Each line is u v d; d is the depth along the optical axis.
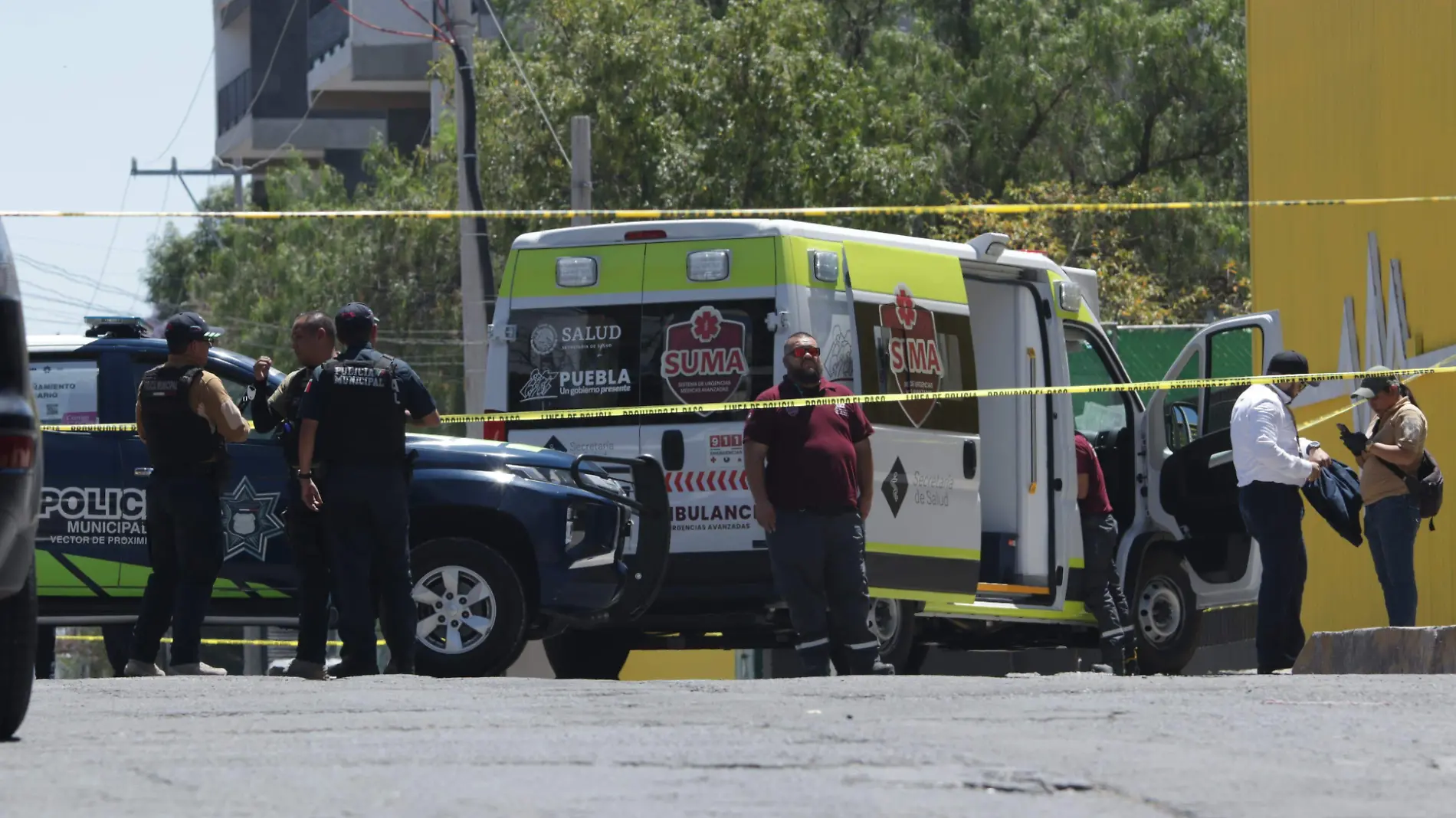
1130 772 16.78
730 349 44.12
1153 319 128.00
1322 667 37.78
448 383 138.12
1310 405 63.62
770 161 119.75
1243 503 43.41
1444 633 33.75
